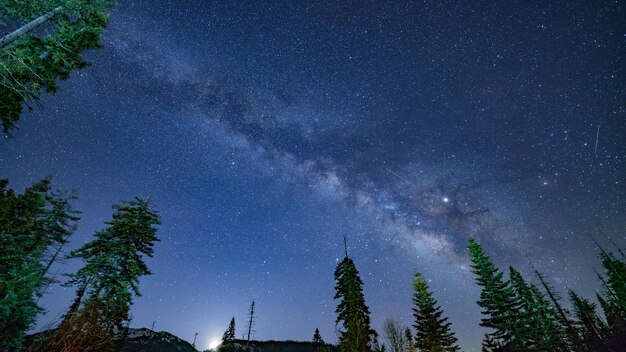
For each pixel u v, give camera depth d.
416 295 37.31
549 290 34.72
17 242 21.12
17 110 12.00
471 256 33.38
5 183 21.91
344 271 33.66
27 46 12.10
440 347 33.19
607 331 35.28
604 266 40.69
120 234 22.64
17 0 11.71
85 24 13.04
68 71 13.19
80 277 20.12
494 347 29.52
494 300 30.42
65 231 23.78
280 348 50.44
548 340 28.59
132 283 21.03
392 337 26.31
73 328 8.29
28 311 19.06
